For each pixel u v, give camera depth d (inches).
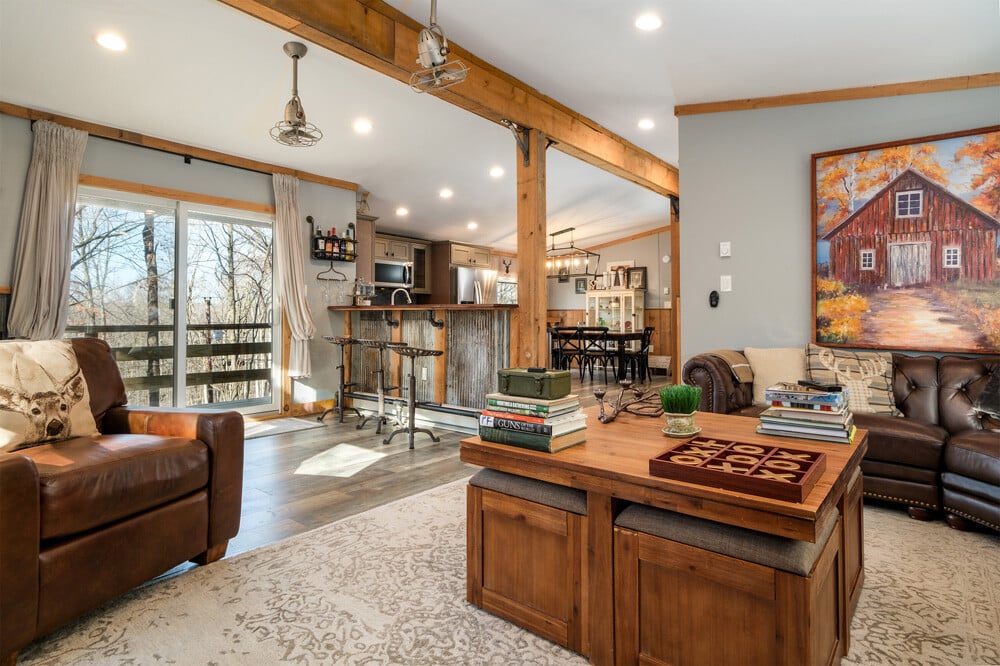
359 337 223.8
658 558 53.7
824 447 67.1
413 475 130.8
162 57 130.6
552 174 245.9
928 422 111.0
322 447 159.9
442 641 63.1
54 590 62.1
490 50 133.3
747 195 152.0
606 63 138.1
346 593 74.3
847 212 136.0
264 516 103.8
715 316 156.8
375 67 119.4
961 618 68.2
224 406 197.3
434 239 346.3
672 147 218.4
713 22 113.7
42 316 150.0
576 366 398.0
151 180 175.3
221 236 197.0
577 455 63.1
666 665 53.5
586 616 59.4
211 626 66.4
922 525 99.3
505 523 66.9
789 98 145.5
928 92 128.1
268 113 163.2
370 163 211.8
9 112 146.2
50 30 117.8
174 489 77.0
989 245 118.6
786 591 46.4
